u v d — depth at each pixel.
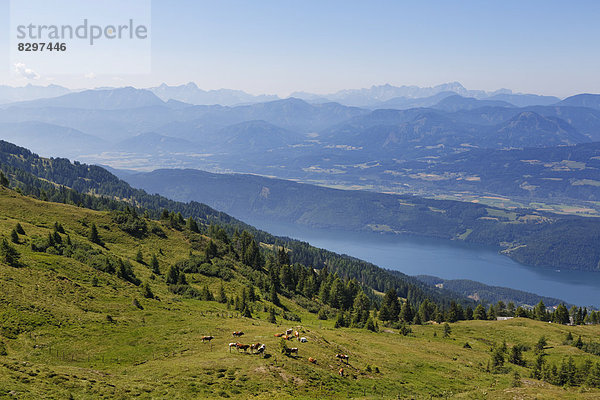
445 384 69.75
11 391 35.56
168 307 91.06
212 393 44.56
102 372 48.06
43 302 69.69
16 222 124.31
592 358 103.12
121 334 65.62
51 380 41.41
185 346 61.84
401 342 106.94
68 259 100.44
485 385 73.00
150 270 128.88
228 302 109.81
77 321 66.81
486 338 129.88
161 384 45.56
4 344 53.56
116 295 88.44
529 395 57.03
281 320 113.19
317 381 53.69
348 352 74.94
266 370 52.53
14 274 77.25
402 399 54.19
